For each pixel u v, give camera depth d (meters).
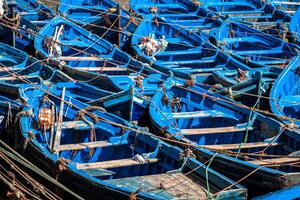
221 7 28.17
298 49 22.64
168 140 15.24
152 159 14.74
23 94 16.75
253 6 28.31
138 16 24.55
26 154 14.81
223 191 12.83
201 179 13.84
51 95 16.92
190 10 26.84
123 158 15.74
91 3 26.64
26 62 19.41
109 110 17.41
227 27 24.31
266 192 13.86
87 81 18.73
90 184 13.30
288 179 13.41
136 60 20.16
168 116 16.91
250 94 18.06
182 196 13.07
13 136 16.12
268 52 22.77
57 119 16.38
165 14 26.19
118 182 13.75
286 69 19.56
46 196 13.21
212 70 20.48
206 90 18.28
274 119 16.64
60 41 21.59
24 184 14.01
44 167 14.26
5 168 14.57
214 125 17.70
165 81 18.25
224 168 14.41
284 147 15.89
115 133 16.14
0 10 22.00
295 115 18.92
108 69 19.80
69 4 26.09
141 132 15.45
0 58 19.67
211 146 15.48
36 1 25.34
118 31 22.92
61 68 19.34
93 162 15.15
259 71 18.86
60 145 15.38
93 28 23.89
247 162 14.11
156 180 13.83
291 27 25.23
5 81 18.27
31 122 15.82
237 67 20.53
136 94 17.28
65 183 13.86
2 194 14.88
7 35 22.23
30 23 22.23
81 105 16.80
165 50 22.62
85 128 16.06
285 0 29.88
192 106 18.06
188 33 23.16
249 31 24.09
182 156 14.34
